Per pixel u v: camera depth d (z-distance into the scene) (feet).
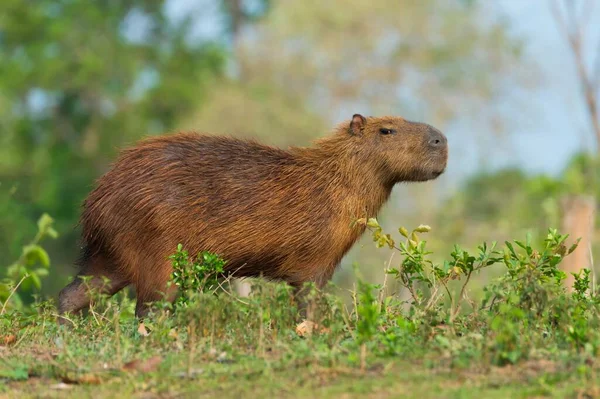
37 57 163.73
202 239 37.83
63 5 170.19
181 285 34.83
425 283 35.47
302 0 164.55
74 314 39.01
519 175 148.05
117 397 24.71
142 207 37.65
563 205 68.23
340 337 28.73
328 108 163.32
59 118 169.78
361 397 23.73
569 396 23.22
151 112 169.27
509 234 109.29
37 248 39.40
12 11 168.76
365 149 39.73
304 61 162.40
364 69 163.32
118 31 171.94
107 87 165.78
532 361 26.11
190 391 24.91
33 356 29.94
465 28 164.45
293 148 39.78
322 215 38.75
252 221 37.93
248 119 150.00
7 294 39.37
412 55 164.55
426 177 40.27
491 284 31.45
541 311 29.19
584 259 65.67
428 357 26.84
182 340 29.94
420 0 165.17
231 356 27.91
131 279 38.24
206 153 38.63
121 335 30.35
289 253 38.50
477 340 27.40
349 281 119.55
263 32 164.66
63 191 157.28
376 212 40.37
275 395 24.20
